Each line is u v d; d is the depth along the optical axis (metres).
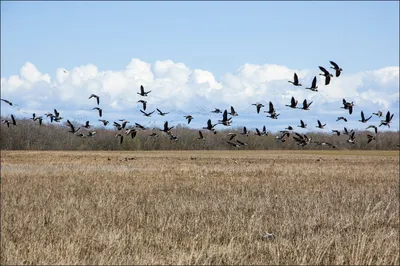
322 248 12.90
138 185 28.28
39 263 11.54
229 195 23.00
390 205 20.42
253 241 13.98
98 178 32.81
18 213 17.64
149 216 17.41
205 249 12.52
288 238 14.29
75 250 12.35
